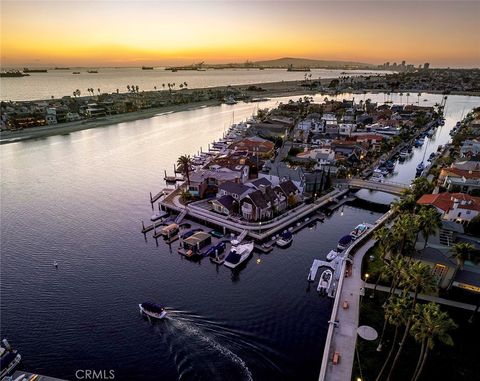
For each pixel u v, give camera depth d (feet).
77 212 287.28
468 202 227.40
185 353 142.00
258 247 226.79
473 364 124.57
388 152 448.24
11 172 396.16
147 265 208.64
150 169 408.05
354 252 202.80
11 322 161.07
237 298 177.88
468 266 166.71
